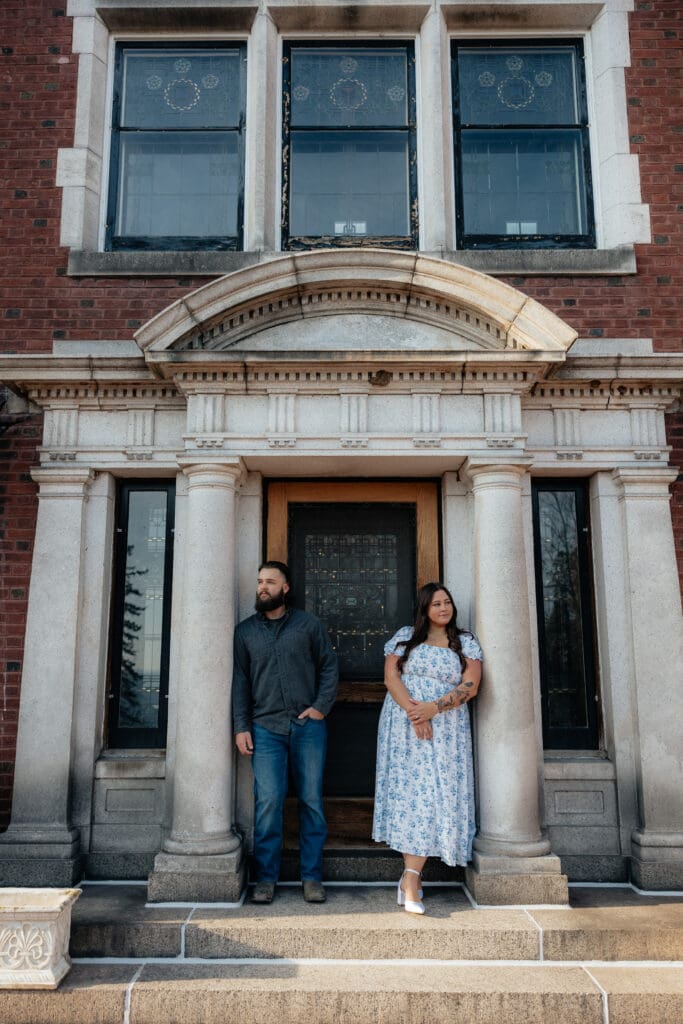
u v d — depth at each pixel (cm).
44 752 446
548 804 454
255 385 453
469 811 412
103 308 497
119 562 493
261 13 536
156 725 477
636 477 471
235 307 452
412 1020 332
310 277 453
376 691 491
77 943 368
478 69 552
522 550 444
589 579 492
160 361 438
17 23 533
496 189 538
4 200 510
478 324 462
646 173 515
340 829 470
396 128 544
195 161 542
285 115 545
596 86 541
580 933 368
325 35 554
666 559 466
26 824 439
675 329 495
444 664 416
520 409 456
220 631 431
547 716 479
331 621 498
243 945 367
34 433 485
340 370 450
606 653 470
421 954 367
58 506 470
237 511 480
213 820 415
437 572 498
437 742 405
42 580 463
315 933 368
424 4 531
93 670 462
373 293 465
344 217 534
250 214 525
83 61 529
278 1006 334
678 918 383
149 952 367
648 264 503
